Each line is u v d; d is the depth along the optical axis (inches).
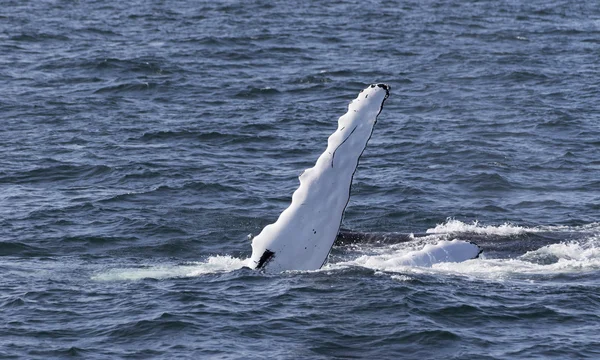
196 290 2527.1
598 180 3909.9
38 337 2253.9
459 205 3548.2
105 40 7544.3
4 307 2436.0
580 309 2427.4
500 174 3956.7
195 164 4121.6
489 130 4800.7
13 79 5984.3
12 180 3873.0
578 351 2183.8
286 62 6776.6
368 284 2534.5
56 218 3329.2
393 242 2903.5
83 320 2351.1
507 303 2454.5
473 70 6496.1
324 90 5880.9
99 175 3951.8
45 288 2576.3
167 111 5226.4
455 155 4298.7
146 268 2790.4
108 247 3048.7
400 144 4507.9
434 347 2196.1
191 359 2128.4
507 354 2165.4
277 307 2402.8
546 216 3408.0
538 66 6638.8
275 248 2593.5
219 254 3006.9
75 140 4544.8
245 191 3708.2
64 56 6761.8
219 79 6127.0
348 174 2549.2
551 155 4313.5
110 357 2146.9
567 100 5526.6
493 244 2893.7
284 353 2161.7
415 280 2571.4
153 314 2367.1
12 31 7701.8
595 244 2898.6
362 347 2197.3
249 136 4638.3
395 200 3599.9
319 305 2412.6
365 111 2544.3
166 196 3634.4
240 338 2236.7
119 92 5718.5
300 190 2593.5
